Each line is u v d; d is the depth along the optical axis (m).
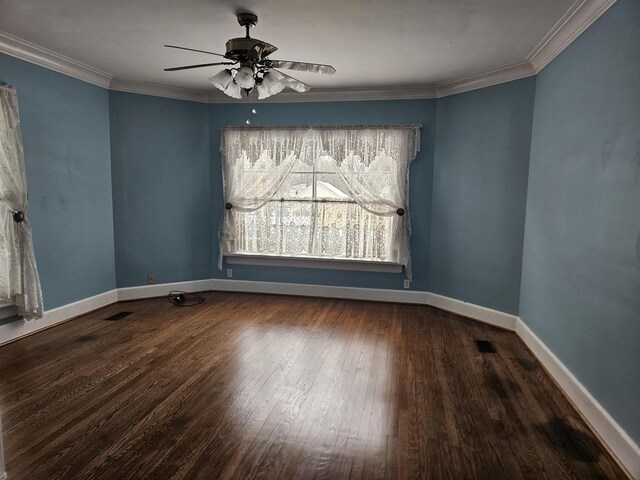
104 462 1.89
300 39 3.02
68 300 3.90
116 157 4.39
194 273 4.97
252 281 5.02
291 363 3.01
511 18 2.61
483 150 3.87
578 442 2.10
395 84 4.20
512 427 2.22
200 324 3.86
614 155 2.09
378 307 4.52
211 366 2.94
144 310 4.28
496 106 3.73
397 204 4.46
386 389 2.64
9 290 3.19
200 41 3.12
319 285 4.88
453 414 2.35
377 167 4.48
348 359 3.10
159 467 1.87
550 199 2.99
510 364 3.04
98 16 2.67
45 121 3.55
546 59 3.11
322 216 4.71
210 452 1.98
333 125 4.55
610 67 2.17
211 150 4.90
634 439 1.85
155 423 2.21
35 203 3.50
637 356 1.85
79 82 3.90
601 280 2.19
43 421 2.21
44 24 2.81
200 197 4.90
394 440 2.10
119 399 2.46
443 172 4.30
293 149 4.65
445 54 3.29
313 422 2.25
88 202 4.09
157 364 2.96
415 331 3.74
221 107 4.80
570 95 2.69
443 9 2.50
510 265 3.72
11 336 3.32
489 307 3.94
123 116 4.37
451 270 4.30
